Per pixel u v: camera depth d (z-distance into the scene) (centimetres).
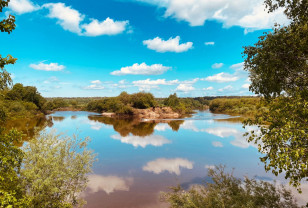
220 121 6231
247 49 833
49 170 817
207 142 3106
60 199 842
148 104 10150
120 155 2383
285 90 750
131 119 7569
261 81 830
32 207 717
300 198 1162
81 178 957
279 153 483
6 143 623
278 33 714
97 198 1285
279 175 1661
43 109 9281
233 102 11656
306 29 603
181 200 765
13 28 566
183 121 6494
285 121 514
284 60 705
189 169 1880
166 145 2922
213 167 1930
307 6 699
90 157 993
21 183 761
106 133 4044
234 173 1744
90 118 7806
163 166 1967
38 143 872
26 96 8000
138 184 1526
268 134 543
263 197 720
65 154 898
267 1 828
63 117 8106
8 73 584
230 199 714
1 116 690
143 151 2575
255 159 2175
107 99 12350
